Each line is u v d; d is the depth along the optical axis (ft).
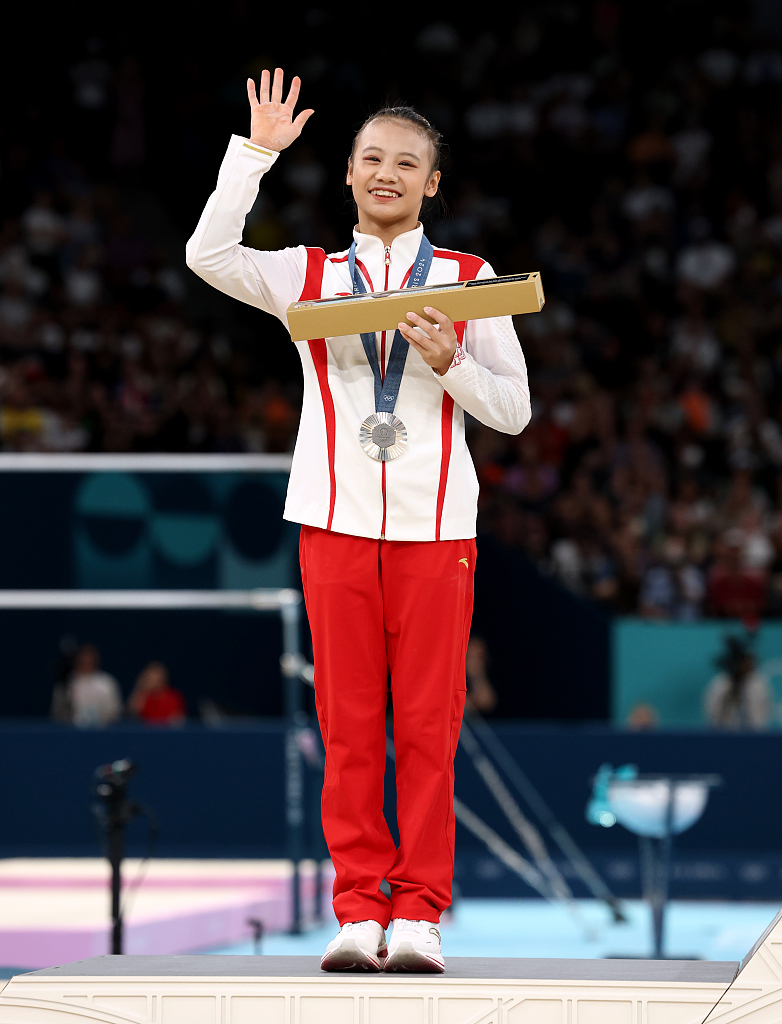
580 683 69.77
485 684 67.87
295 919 53.21
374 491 20.06
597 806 46.55
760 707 65.41
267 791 62.18
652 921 48.14
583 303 112.47
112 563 60.29
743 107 128.77
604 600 77.56
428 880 19.95
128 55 127.13
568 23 132.16
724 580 77.10
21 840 62.08
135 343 105.09
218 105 127.95
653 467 92.79
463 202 122.21
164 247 120.06
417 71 129.49
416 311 19.08
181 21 128.47
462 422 20.79
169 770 62.59
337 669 20.24
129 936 45.42
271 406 98.99
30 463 58.18
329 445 20.25
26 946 45.03
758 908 59.82
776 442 98.48
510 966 19.58
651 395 102.22
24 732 62.64
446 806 20.27
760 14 132.67
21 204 116.88
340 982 17.94
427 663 20.15
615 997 17.69
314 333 19.53
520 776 61.77
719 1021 17.49
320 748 62.03
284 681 66.44
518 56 131.34
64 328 105.60
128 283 111.04
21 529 60.08
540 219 123.03
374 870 20.04
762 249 117.39
